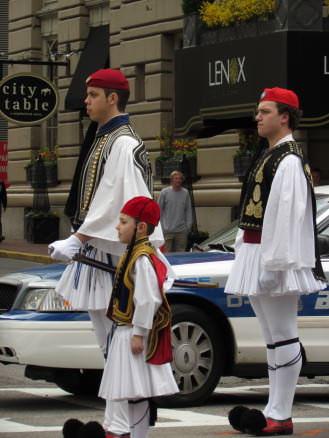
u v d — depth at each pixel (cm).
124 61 3369
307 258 884
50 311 1104
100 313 862
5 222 4025
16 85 3469
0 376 1376
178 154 3098
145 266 773
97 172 857
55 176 3744
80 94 3516
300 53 2330
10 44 4075
